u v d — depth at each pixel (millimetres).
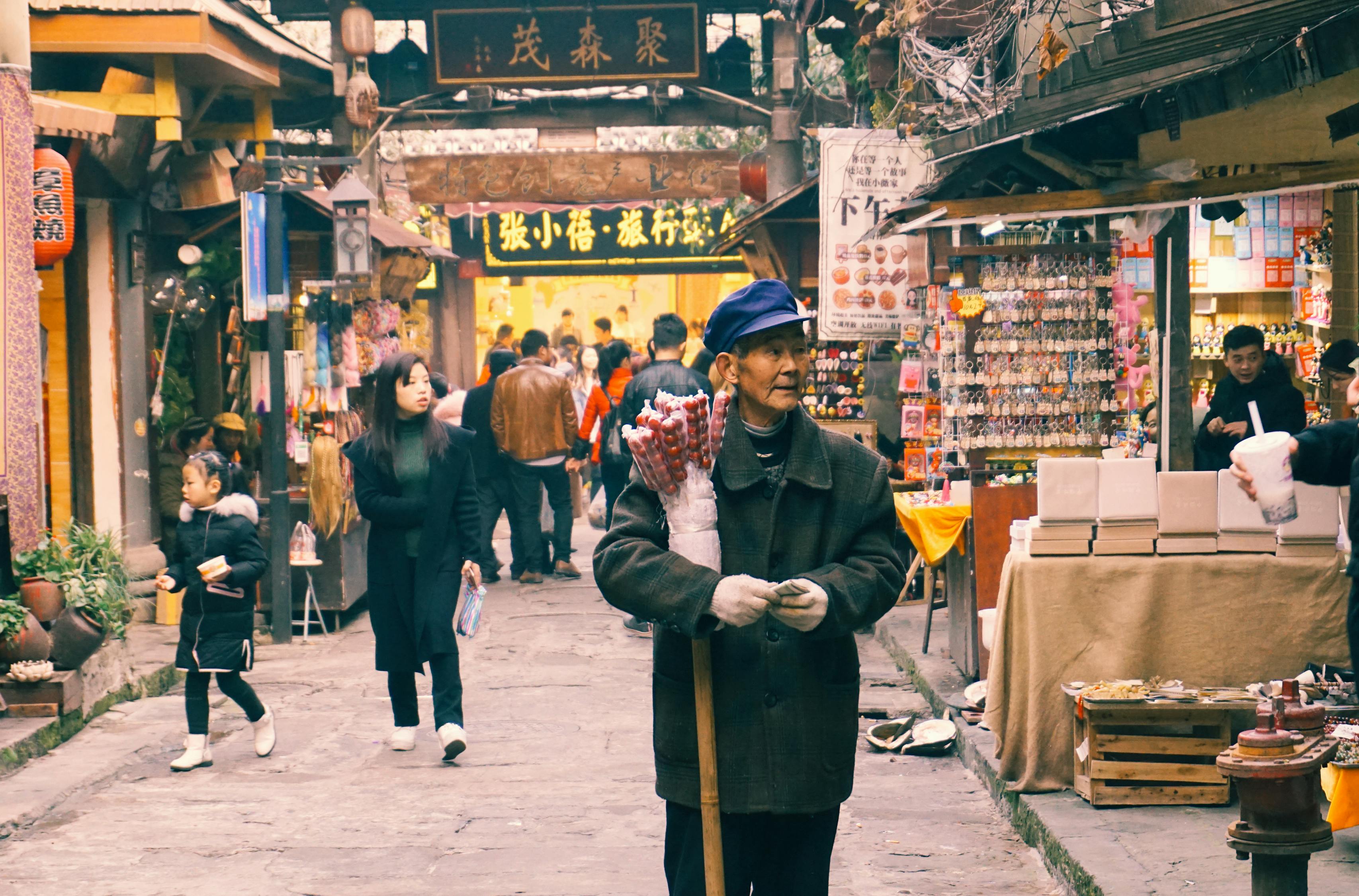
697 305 24406
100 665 7281
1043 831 4867
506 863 4957
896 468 10406
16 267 7082
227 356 11125
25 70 7109
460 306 23172
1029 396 7566
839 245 10492
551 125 14602
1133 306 7703
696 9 13867
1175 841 4602
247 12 11586
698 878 3014
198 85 10219
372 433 6391
